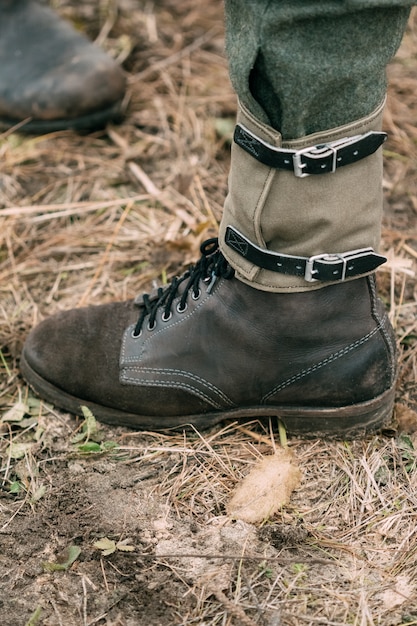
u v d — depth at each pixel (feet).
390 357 4.39
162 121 7.67
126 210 6.50
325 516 4.15
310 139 3.61
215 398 4.50
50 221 6.53
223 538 4.02
